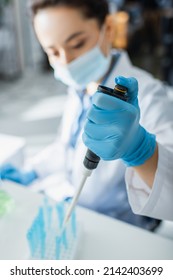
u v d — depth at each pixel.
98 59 0.92
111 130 0.49
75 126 0.99
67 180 1.05
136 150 0.54
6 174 1.01
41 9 0.83
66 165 1.04
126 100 0.49
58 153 1.12
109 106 0.47
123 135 0.49
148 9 4.00
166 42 2.94
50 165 1.12
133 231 0.69
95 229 0.69
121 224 0.70
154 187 0.56
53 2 0.81
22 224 0.71
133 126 0.50
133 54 4.00
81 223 0.69
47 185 1.05
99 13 0.88
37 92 3.16
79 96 1.01
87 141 0.52
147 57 4.04
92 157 0.53
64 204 0.73
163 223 0.83
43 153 1.17
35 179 1.10
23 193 0.82
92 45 0.89
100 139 0.50
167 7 3.90
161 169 0.56
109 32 0.95
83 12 0.83
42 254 0.61
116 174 0.90
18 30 2.45
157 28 3.98
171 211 0.59
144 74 0.95
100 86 0.50
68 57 0.89
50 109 2.81
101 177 0.91
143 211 0.59
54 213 0.71
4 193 0.80
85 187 0.93
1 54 3.23
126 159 0.56
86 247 0.65
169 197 0.57
